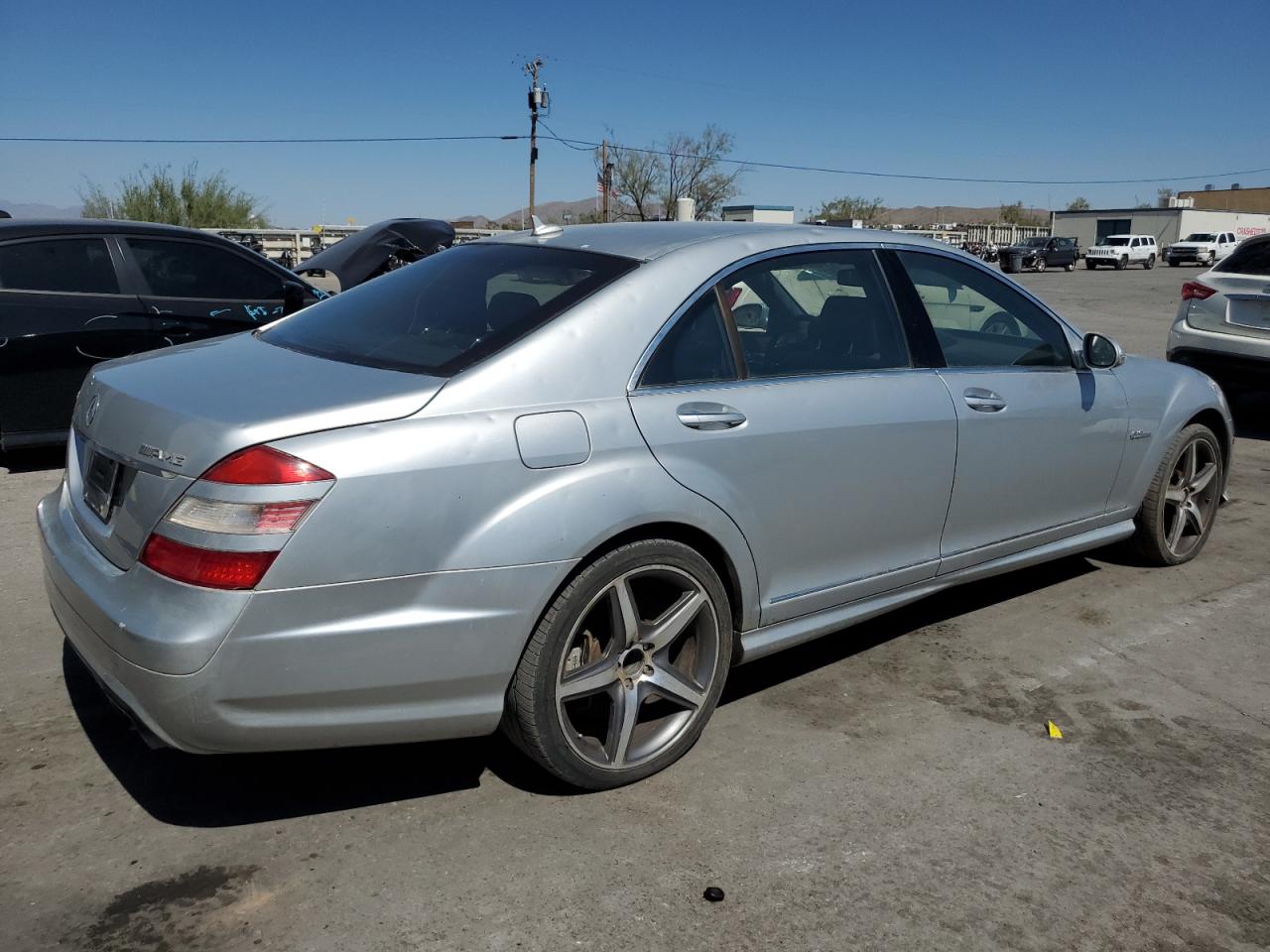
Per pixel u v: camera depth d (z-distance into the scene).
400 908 2.39
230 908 2.38
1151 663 3.86
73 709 3.28
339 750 3.10
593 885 2.50
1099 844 2.73
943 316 3.71
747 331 3.14
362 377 2.65
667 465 2.80
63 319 5.90
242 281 6.61
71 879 2.47
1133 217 62.19
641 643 2.86
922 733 3.30
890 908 2.45
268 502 2.28
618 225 3.54
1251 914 2.47
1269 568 4.93
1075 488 4.18
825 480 3.21
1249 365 7.73
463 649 2.51
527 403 2.63
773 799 2.89
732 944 2.31
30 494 5.72
